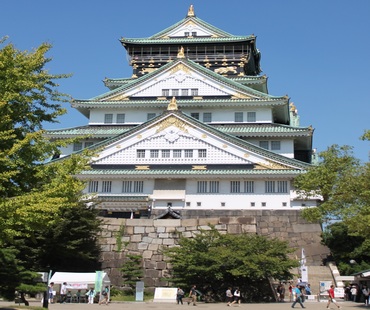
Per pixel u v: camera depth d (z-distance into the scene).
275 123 70.81
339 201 40.44
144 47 82.88
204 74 70.94
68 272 40.59
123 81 78.88
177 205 57.91
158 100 69.31
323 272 48.44
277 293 41.50
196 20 85.19
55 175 23.33
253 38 80.19
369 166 35.88
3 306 25.97
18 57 23.12
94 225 42.06
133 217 56.78
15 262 30.22
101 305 34.66
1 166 21.23
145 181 58.97
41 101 24.22
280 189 57.03
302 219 55.25
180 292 37.06
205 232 41.81
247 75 84.12
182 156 60.16
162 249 46.56
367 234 32.25
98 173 58.41
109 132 66.25
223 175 57.38
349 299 45.91
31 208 19.70
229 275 39.31
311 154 70.50
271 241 40.34
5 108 21.83
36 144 23.08
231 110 68.06
